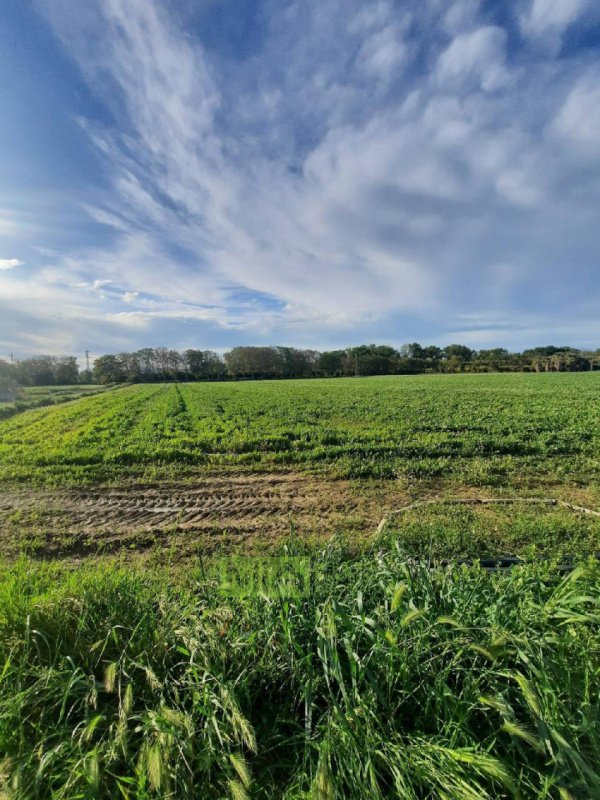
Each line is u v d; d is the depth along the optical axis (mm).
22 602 2650
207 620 2523
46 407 27406
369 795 1623
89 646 2432
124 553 5254
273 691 2264
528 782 1699
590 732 1734
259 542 5480
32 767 1792
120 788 1630
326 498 7406
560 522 5527
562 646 2139
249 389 42469
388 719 1961
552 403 20281
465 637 2223
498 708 1789
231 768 1782
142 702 2180
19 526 6215
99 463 9992
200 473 9203
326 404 22016
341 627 2270
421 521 5734
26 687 2213
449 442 10969
